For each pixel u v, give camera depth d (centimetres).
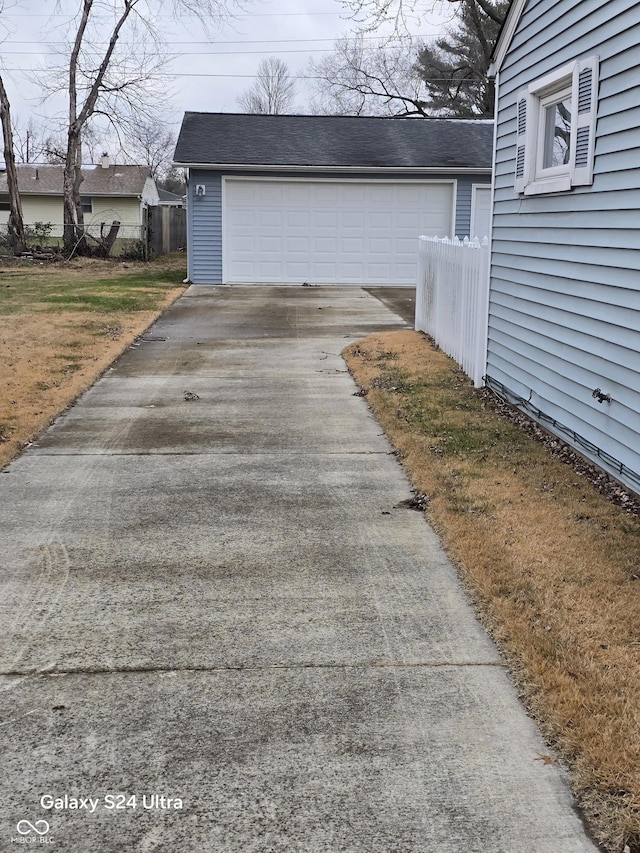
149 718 282
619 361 511
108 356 938
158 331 1142
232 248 1770
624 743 259
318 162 1730
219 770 255
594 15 540
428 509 486
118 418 693
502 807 238
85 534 446
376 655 323
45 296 1461
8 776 252
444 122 1997
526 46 675
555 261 617
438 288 1012
